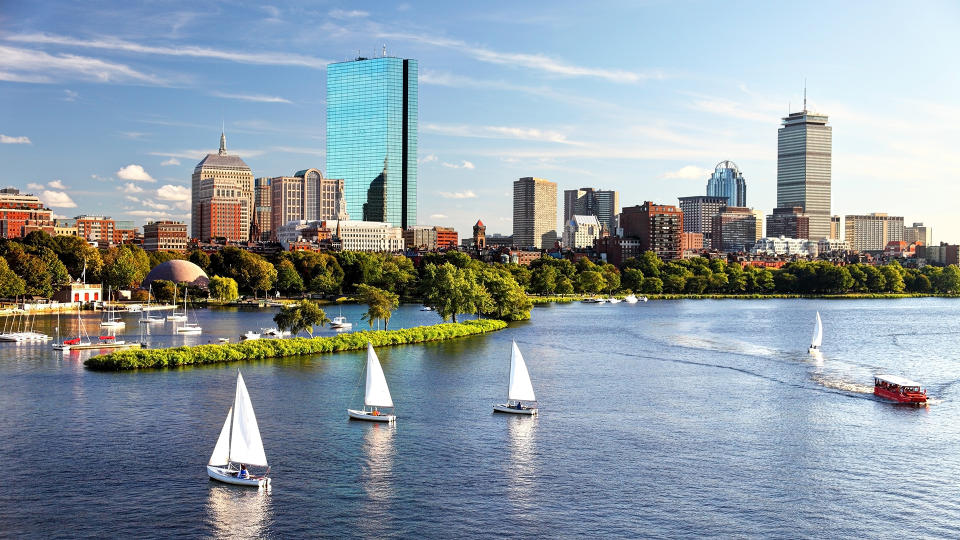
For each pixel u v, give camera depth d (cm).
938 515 8981
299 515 8838
